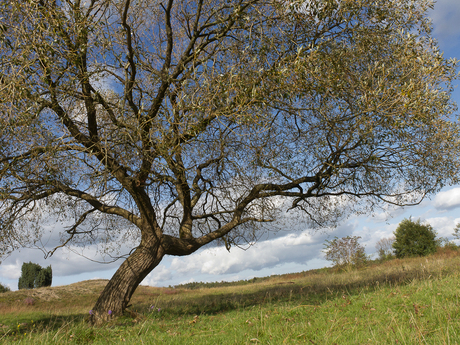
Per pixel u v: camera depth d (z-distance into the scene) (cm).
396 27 690
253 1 637
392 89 597
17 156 623
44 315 1117
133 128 599
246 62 617
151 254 818
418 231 2831
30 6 529
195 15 836
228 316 656
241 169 751
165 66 790
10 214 803
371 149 779
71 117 692
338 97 680
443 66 587
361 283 1016
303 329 415
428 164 818
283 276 2962
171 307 961
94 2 657
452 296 493
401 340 306
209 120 580
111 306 739
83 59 639
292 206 1025
